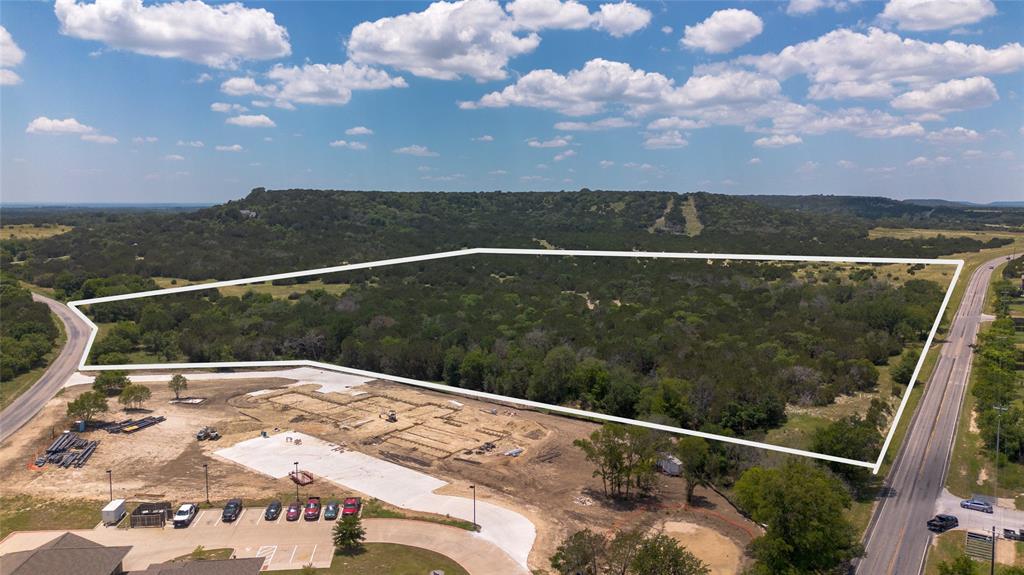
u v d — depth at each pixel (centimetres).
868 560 4600
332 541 4831
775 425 6775
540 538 4934
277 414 8106
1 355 9425
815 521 4116
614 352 8819
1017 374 8100
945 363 8712
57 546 4231
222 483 5956
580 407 8238
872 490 5712
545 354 9088
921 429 6906
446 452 6775
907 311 9219
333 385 9456
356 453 6756
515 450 6788
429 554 4662
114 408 8256
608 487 5906
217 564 4044
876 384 8062
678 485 5991
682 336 9138
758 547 4325
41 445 6944
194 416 8006
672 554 3984
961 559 3962
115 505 5225
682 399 7144
